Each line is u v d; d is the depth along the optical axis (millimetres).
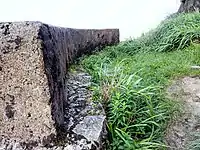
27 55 1371
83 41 4277
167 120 2223
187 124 2184
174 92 2693
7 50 1368
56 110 1532
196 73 3109
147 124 2023
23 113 1452
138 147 1753
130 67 3301
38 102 1434
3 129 1486
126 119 1974
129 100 2074
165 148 1933
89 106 1986
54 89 1516
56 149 1472
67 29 3189
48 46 1487
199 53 3707
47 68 1419
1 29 1396
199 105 2443
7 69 1390
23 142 1490
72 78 2697
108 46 5570
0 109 1456
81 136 1586
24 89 1416
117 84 2227
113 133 1855
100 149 1596
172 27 4797
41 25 1436
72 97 2156
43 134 1484
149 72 3127
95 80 2627
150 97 2219
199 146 1835
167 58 3740
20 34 1371
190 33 4273
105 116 1857
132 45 5090
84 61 3562
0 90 1424
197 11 5375
